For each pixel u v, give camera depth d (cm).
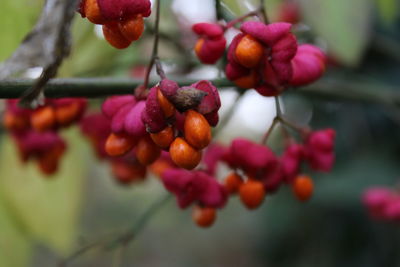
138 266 104
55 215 32
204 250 108
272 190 24
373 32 41
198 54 22
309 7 30
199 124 20
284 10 33
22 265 32
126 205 107
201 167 25
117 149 21
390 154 49
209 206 24
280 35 21
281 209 56
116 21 20
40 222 32
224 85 25
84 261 93
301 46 23
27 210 32
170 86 19
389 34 45
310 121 51
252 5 29
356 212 51
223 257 106
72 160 32
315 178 50
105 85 23
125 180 29
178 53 32
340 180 48
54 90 22
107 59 30
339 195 48
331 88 31
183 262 105
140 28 20
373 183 47
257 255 62
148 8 20
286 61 21
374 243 51
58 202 32
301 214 55
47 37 20
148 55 33
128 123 21
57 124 25
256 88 21
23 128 27
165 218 105
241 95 25
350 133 50
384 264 51
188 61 30
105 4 20
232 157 24
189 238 109
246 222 105
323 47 35
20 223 32
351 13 30
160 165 26
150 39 32
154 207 27
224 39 22
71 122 25
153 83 23
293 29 30
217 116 20
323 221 54
